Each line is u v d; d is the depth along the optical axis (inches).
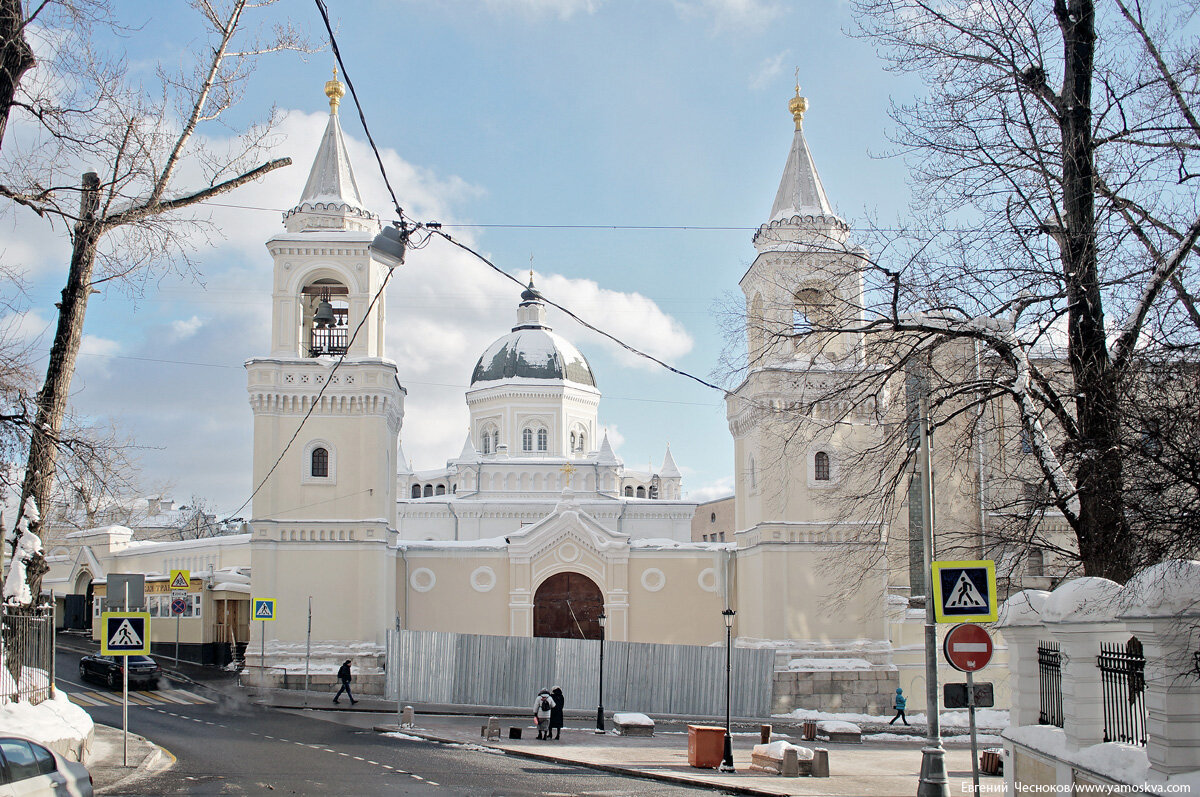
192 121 936.9
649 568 2081.7
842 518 1106.7
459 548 2075.5
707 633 2059.5
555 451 3144.7
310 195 1920.5
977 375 878.4
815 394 1632.6
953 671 1753.2
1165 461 609.6
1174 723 505.7
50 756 631.2
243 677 1774.1
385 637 1831.9
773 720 1670.8
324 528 1814.7
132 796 778.8
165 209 915.4
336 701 1622.8
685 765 1060.5
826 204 1852.9
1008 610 714.2
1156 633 508.4
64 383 933.8
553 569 2074.3
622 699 1708.9
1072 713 602.9
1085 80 766.5
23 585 940.0
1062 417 767.7
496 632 2050.9
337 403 1839.3
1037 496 789.2
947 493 1784.0
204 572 2103.8
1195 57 711.1
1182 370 635.5
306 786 833.5
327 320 1849.2
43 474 930.7
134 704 1533.0
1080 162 754.2
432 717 1566.2
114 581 1018.7
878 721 1635.1
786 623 1756.9
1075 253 755.4
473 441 3225.9
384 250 852.6
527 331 3294.8
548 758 1109.7
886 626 1772.9
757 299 1850.4
